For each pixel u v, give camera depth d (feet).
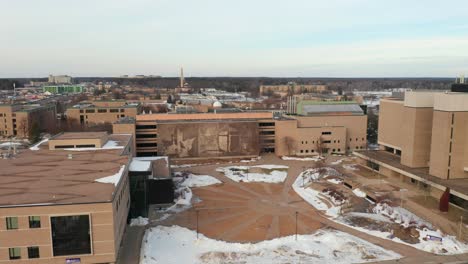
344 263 200.23
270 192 332.19
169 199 289.94
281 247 218.59
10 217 177.27
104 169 241.55
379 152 429.38
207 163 449.06
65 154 285.43
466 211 274.77
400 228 245.04
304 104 532.32
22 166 248.32
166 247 219.41
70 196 190.08
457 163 309.42
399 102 399.85
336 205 296.30
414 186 339.57
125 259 203.92
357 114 518.37
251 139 479.82
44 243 181.68
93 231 184.96
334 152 503.20
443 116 306.76
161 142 461.78
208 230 246.88
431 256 208.74
